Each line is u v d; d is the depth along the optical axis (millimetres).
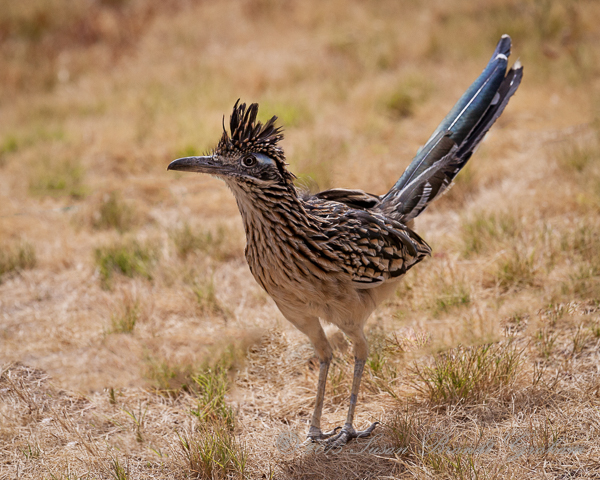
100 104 19891
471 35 21453
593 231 10367
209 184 14875
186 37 25078
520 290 9625
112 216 13414
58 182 14977
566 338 8539
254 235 6918
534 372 7816
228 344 9195
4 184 15242
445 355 8422
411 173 8680
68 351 9445
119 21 26469
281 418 7957
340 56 21953
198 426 7656
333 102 18406
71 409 8273
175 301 10398
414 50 21344
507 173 13414
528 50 19328
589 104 15617
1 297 11086
